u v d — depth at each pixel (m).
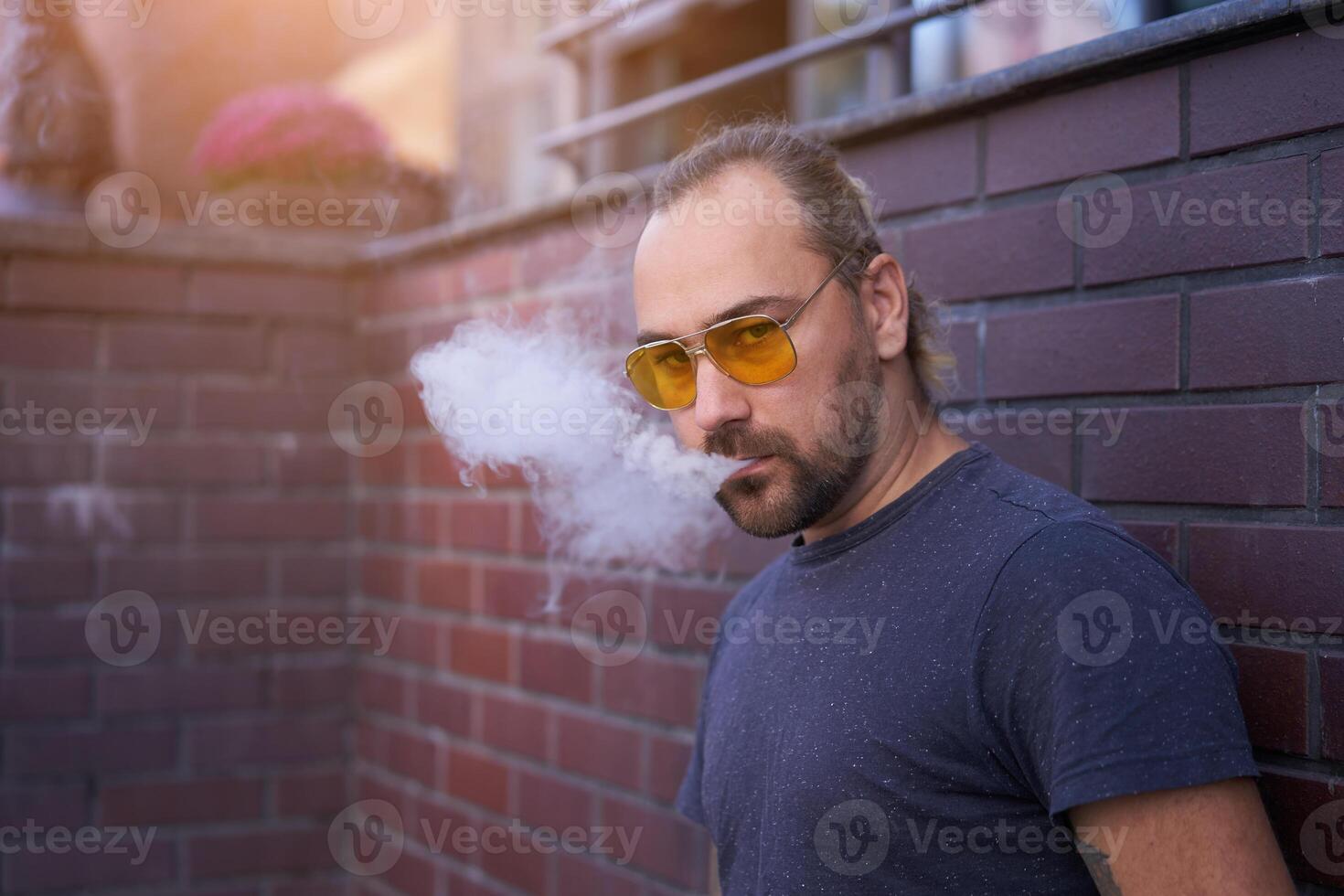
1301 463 1.20
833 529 1.27
